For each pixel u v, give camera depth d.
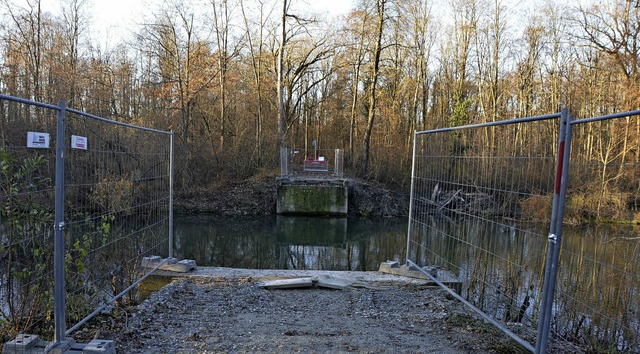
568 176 3.07
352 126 27.95
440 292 5.72
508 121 3.78
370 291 5.75
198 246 15.28
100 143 4.34
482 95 28.78
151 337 3.90
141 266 5.67
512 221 3.95
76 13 25.39
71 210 3.88
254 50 27.50
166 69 23.34
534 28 26.83
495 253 4.22
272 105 29.62
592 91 21.91
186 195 22.83
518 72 27.25
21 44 21.80
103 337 3.72
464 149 4.93
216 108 28.58
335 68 27.91
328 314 4.82
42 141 3.02
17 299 3.49
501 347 3.81
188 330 4.14
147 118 22.84
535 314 3.90
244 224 20.03
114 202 4.57
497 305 4.39
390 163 26.12
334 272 6.82
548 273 3.11
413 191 6.41
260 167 26.06
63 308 3.29
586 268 3.29
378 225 20.77
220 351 3.59
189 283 5.95
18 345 3.10
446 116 29.72
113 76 24.69
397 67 28.41
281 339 3.91
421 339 4.02
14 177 3.32
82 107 22.62
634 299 3.09
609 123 3.45
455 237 5.01
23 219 3.41
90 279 4.24
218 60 23.88
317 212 22.20
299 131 37.22
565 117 3.01
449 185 5.20
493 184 4.28
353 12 25.09
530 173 3.70
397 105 29.25
